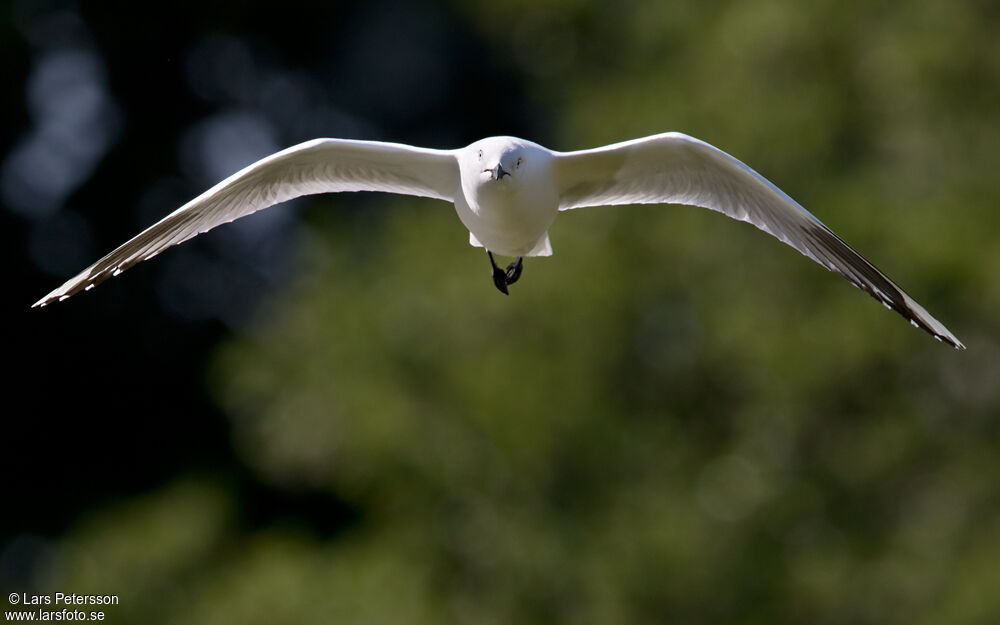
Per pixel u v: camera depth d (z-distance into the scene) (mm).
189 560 14602
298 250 19562
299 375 14141
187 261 20875
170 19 20984
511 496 13266
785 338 12766
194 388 20547
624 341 13344
